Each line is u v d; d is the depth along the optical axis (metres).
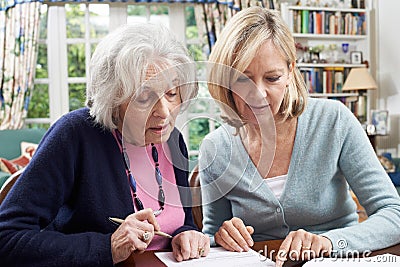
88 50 6.57
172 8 6.70
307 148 1.77
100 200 1.50
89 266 1.34
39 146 1.49
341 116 1.79
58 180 1.45
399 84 6.63
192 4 6.56
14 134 6.02
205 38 6.57
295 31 6.62
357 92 6.82
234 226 1.56
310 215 1.78
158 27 1.44
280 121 1.70
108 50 1.43
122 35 1.43
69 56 6.58
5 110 6.25
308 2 6.74
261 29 1.51
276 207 1.76
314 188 1.77
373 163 1.73
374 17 6.98
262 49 1.51
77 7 6.54
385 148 6.89
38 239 1.37
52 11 6.48
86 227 1.51
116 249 1.34
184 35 6.76
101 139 1.52
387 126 6.39
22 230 1.38
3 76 6.24
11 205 1.41
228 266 1.37
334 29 6.76
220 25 6.57
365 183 1.70
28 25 6.23
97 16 6.57
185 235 1.48
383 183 1.68
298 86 1.71
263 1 6.70
